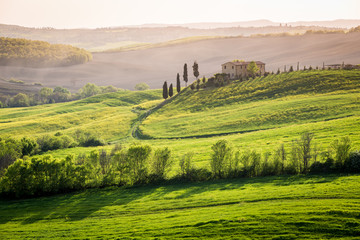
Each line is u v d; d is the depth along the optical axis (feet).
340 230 101.50
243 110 409.08
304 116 331.77
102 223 141.90
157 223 130.00
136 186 195.93
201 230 115.65
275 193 144.97
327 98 378.53
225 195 154.51
